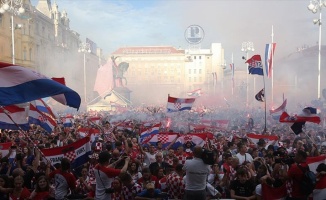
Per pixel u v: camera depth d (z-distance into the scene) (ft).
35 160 38.45
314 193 33.04
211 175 38.52
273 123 114.52
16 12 167.84
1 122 41.78
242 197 32.96
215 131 89.10
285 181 32.96
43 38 300.20
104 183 31.73
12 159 49.78
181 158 45.11
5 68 30.99
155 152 49.62
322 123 97.96
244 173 33.53
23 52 261.24
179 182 33.76
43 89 31.19
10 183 33.35
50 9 336.90
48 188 33.14
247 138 62.23
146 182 34.37
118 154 40.40
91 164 41.50
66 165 33.09
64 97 33.19
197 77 504.43
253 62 93.15
